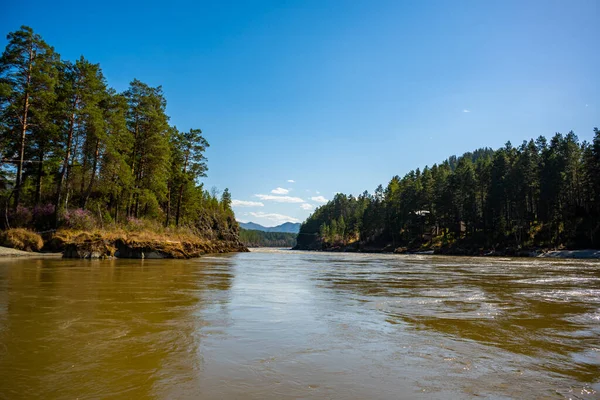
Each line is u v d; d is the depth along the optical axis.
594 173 62.94
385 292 12.27
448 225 91.56
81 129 34.53
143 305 8.77
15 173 35.81
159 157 43.75
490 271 23.11
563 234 65.19
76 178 38.38
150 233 37.94
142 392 3.78
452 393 3.99
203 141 55.72
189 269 20.70
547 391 4.11
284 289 12.68
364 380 4.31
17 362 4.64
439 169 106.12
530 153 77.56
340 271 22.88
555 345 5.97
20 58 31.34
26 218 33.03
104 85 37.53
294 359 5.02
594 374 4.68
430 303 9.93
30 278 13.42
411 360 5.10
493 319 7.90
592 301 10.41
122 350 5.22
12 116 31.89
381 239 119.38
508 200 76.00
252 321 7.31
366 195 175.25
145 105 43.50
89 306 8.45
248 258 42.28
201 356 5.03
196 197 60.59
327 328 6.87
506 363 5.06
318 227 184.50
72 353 5.05
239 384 4.08
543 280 16.92
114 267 19.89
